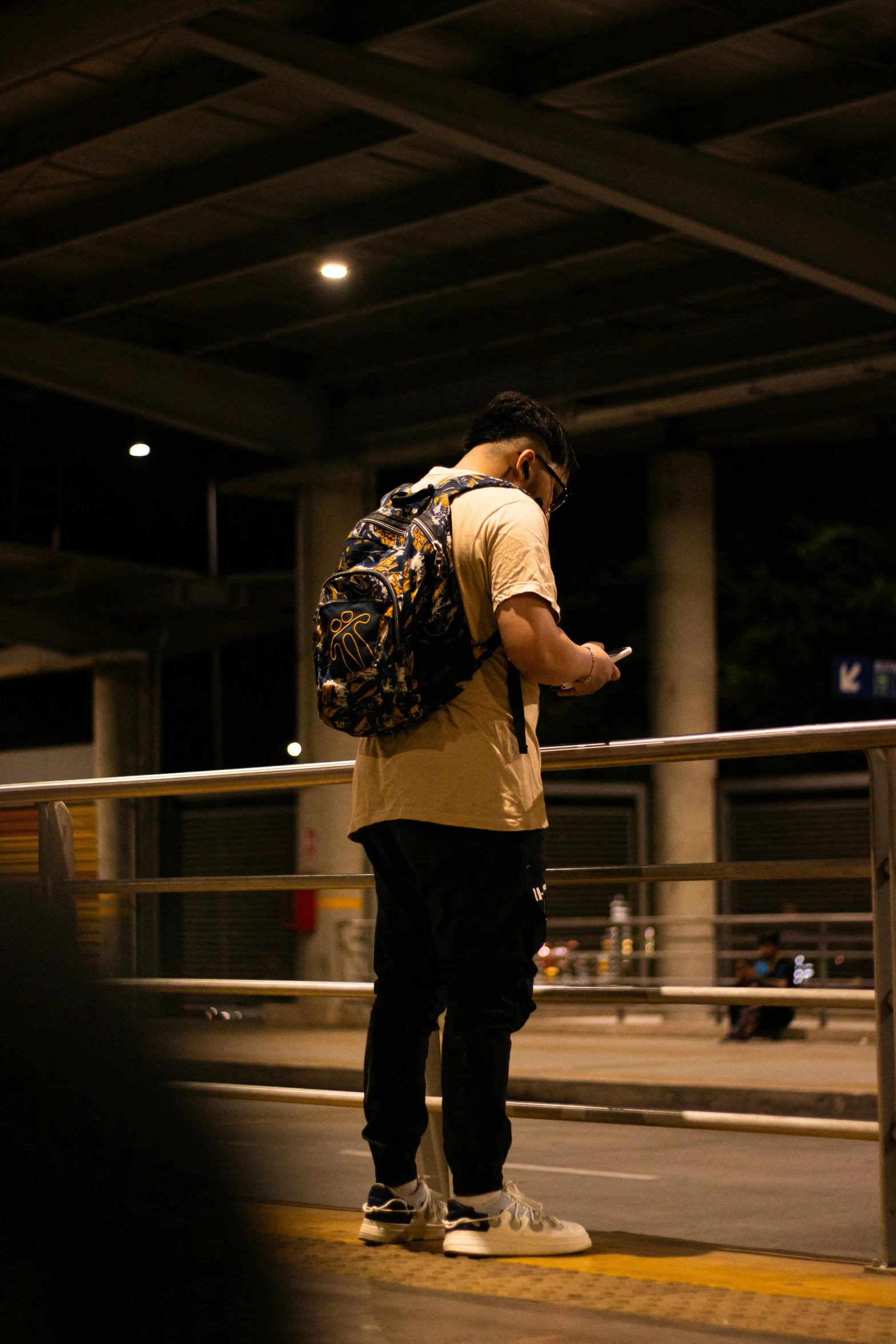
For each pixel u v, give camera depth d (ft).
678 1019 78.95
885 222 56.39
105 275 67.92
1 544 86.43
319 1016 76.64
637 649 101.91
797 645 96.84
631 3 46.44
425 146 55.57
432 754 10.48
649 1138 28.30
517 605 10.14
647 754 11.61
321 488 81.00
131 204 59.41
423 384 78.48
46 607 105.91
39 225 62.08
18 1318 2.30
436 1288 9.52
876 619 95.91
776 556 99.96
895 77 48.88
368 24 47.24
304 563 81.41
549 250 63.05
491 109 49.39
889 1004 10.36
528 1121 31.24
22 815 15.49
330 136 54.70
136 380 74.49
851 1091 29.53
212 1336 2.45
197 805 99.55
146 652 107.24
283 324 71.77
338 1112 28.30
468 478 10.73
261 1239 2.56
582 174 50.96
